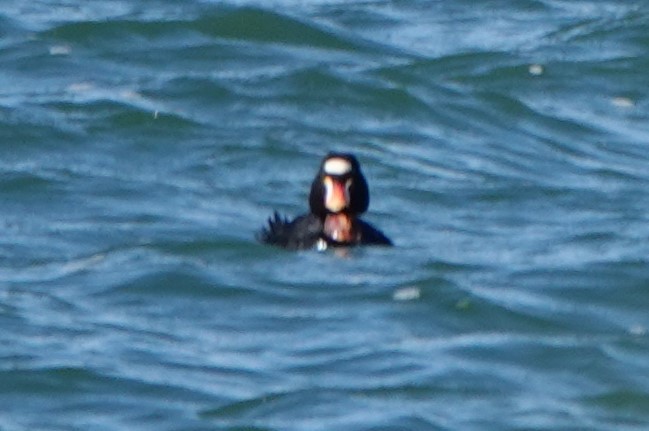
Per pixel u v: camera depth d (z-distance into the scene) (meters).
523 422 17.16
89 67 30.02
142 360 18.39
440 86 29.64
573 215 23.98
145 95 28.44
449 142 27.59
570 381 18.22
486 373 18.28
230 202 24.03
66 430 16.91
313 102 28.62
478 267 21.28
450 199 24.42
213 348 18.80
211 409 17.31
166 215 23.23
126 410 17.31
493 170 26.12
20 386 17.72
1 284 20.41
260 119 27.89
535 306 20.05
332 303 20.00
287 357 18.59
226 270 20.86
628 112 29.55
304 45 31.62
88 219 22.97
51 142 26.19
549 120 28.83
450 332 19.39
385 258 21.28
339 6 34.03
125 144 26.38
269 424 16.95
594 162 26.98
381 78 29.70
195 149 26.34
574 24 33.53
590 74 30.75
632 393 17.98
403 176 25.44
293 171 25.69
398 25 33.06
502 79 30.27
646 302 20.34
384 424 16.94
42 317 19.45
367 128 27.91
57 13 32.91
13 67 29.86
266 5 33.91
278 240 21.61
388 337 19.14
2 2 33.44
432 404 17.50
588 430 17.09
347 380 17.98
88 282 20.52
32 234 22.28
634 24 33.31
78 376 17.92
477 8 34.56
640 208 24.41
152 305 19.94
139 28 31.55
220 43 31.27
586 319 19.84
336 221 21.36
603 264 21.39
